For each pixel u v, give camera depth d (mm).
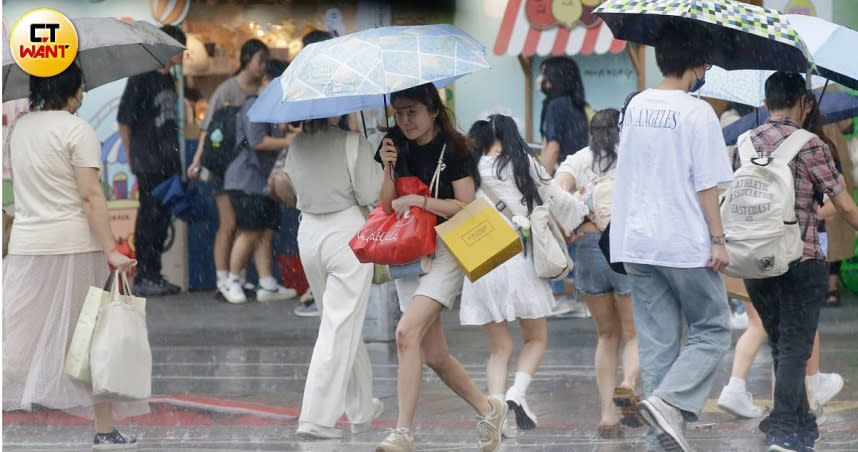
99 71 17781
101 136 31984
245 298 32312
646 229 14484
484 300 17344
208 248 34031
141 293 32969
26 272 16141
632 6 14672
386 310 24891
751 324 18203
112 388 15500
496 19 30875
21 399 16172
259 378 22188
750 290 15688
